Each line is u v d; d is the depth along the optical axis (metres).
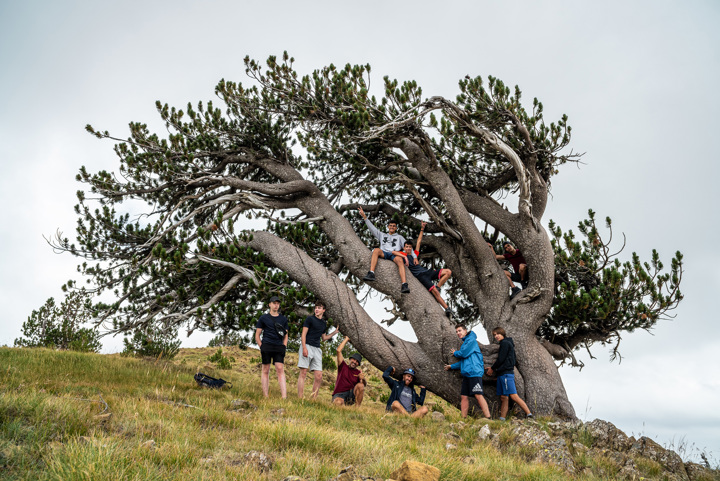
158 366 11.89
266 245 13.91
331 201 17.44
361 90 14.09
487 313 14.01
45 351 12.43
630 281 13.18
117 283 14.44
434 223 15.25
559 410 12.24
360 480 4.68
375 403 14.46
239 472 4.44
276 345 9.22
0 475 3.93
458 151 15.28
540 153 14.69
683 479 7.25
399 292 13.45
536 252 13.62
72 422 5.14
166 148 15.42
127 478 3.90
